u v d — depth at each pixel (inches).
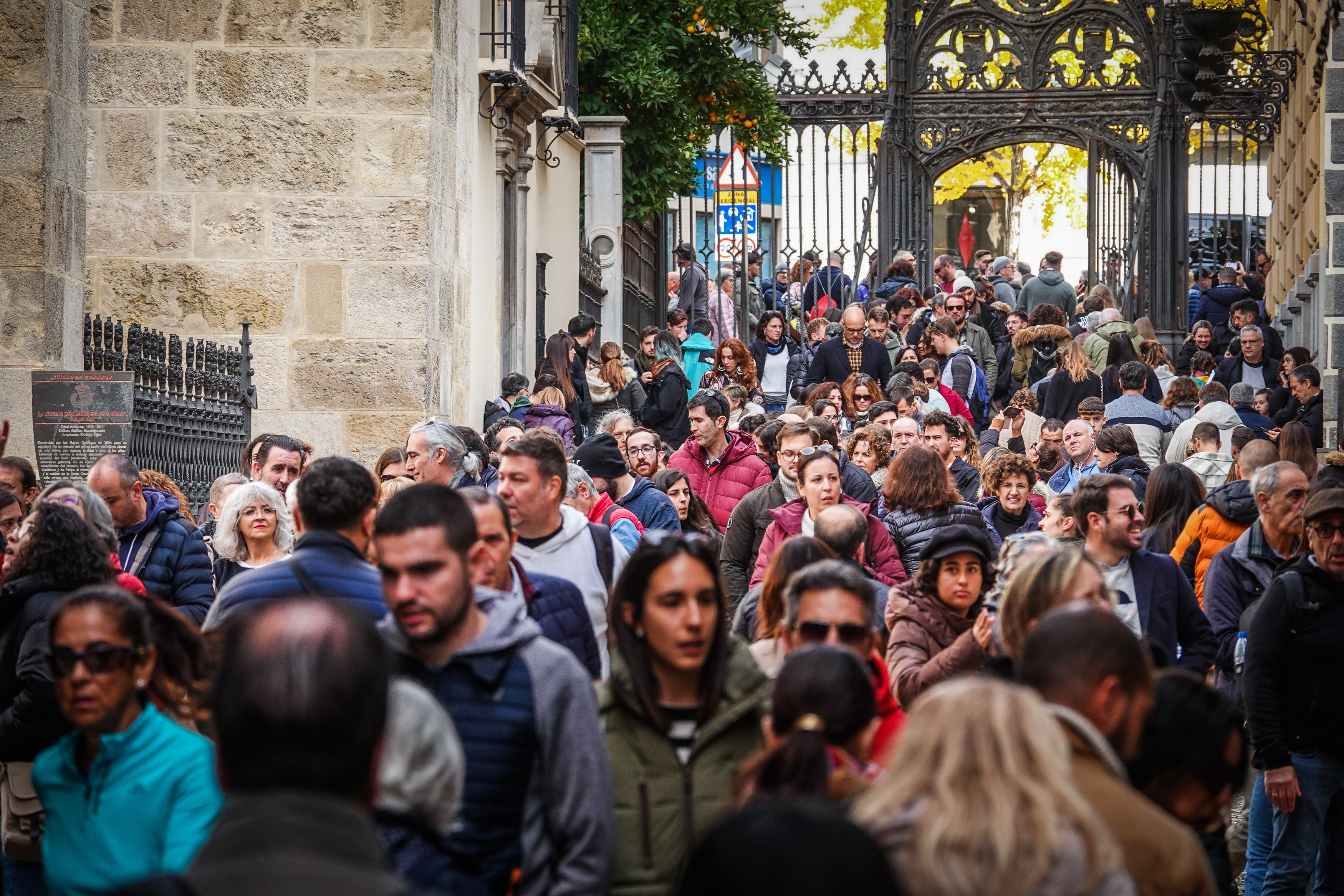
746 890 122.5
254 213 633.6
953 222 1926.7
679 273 1318.9
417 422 630.5
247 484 384.8
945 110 1334.9
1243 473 496.4
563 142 985.5
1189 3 1122.7
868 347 885.8
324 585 259.9
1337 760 358.3
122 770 229.6
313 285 633.6
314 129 633.6
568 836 215.6
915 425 625.0
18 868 294.8
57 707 286.7
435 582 215.0
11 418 450.6
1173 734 221.9
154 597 245.0
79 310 479.5
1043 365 1003.3
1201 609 393.1
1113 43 1327.5
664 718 233.0
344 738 144.5
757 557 482.6
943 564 326.3
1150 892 177.8
